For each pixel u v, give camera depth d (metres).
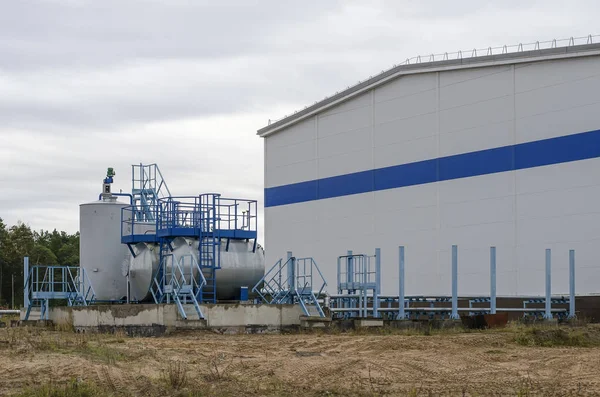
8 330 32.06
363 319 29.89
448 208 40.84
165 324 28.83
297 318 30.78
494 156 38.94
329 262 47.44
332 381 17.22
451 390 16.25
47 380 16.92
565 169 36.09
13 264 100.19
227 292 33.09
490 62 39.00
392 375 17.95
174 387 16.33
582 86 35.75
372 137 45.25
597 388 16.42
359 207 45.75
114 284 35.19
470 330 29.36
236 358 20.58
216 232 32.78
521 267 37.44
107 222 35.50
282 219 51.12
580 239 35.34
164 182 37.81
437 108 41.75
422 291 41.81
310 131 49.50
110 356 20.25
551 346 24.61
